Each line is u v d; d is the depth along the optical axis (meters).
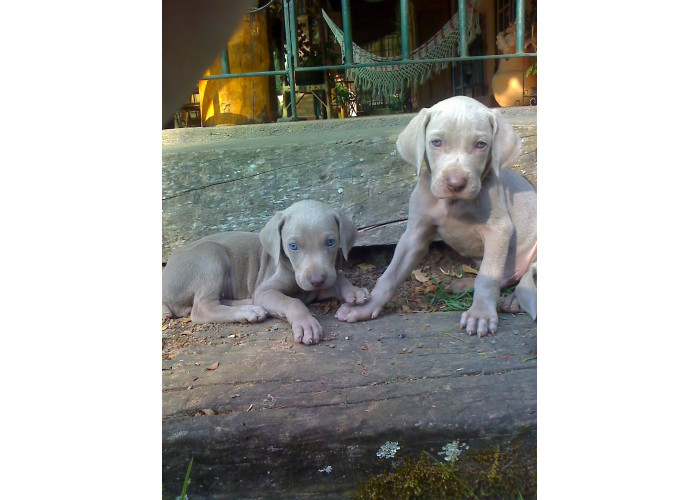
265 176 1.17
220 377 0.77
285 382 0.75
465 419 0.68
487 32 2.81
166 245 1.18
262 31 2.01
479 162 0.87
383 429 0.68
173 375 0.79
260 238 1.01
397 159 1.16
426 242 1.03
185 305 1.02
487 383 0.73
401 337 0.87
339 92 2.94
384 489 0.69
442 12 3.63
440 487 0.68
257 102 2.01
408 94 3.04
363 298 0.95
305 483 0.69
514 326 0.89
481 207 0.95
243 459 0.68
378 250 1.22
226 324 0.98
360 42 3.78
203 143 1.33
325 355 0.82
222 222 1.18
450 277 1.14
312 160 1.17
